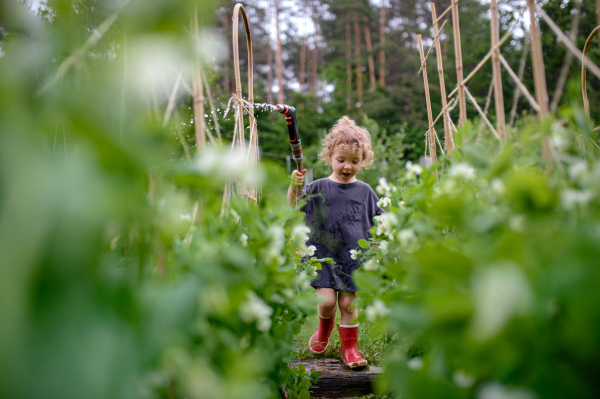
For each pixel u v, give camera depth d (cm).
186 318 41
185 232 67
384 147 951
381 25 1962
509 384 48
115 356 30
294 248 114
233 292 64
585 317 45
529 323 44
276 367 96
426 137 176
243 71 1791
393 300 88
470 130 88
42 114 30
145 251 54
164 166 51
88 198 28
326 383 184
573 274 44
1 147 28
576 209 59
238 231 95
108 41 42
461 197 70
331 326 215
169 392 48
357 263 219
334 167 243
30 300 26
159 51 31
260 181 54
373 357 209
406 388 57
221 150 55
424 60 172
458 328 47
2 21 31
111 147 30
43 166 28
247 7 1856
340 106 1883
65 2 32
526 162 75
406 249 95
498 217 65
